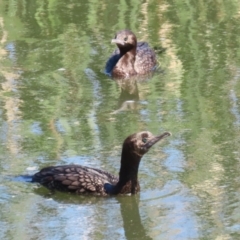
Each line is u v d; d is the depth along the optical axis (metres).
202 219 11.97
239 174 13.32
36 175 13.28
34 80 18.36
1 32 21.61
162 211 12.28
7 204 12.51
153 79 19.00
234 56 20.00
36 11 23.31
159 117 16.19
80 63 19.69
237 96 17.27
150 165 13.75
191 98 17.38
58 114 16.30
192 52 20.50
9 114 16.22
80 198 12.88
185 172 13.45
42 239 11.46
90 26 22.22
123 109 16.73
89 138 14.96
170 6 23.86
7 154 14.14
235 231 11.61
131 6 23.83
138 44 20.69
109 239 11.51
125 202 12.67
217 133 15.14
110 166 13.75
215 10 23.52
